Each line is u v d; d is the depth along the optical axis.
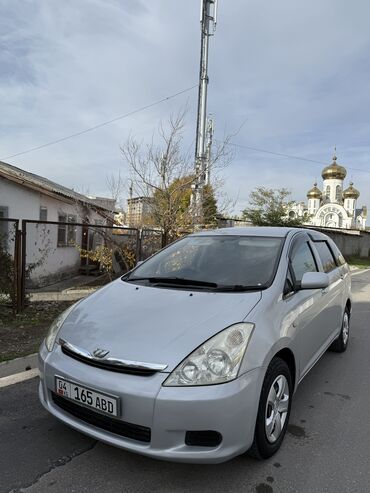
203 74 14.70
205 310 2.80
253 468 2.69
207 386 2.34
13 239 6.93
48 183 15.81
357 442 3.08
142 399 2.32
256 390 2.49
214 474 2.61
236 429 2.37
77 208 14.38
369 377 4.48
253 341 2.56
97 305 3.16
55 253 13.63
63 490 2.42
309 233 4.61
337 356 5.25
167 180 10.50
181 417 2.29
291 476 2.62
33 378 4.14
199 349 2.44
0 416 3.32
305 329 3.40
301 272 3.77
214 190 11.52
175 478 2.56
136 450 2.36
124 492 2.42
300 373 3.36
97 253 11.05
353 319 7.76
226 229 4.44
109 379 2.44
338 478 2.62
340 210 59.47
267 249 3.71
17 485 2.46
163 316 2.78
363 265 23.39
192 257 3.91
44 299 8.57
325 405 3.74
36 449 2.84
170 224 10.34
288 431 3.23
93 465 2.67
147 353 2.46
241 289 3.15
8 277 6.73
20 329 5.85
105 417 2.50
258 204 26.77
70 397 2.60
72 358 2.69
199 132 14.59
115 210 13.00
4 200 12.04
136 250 10.00
